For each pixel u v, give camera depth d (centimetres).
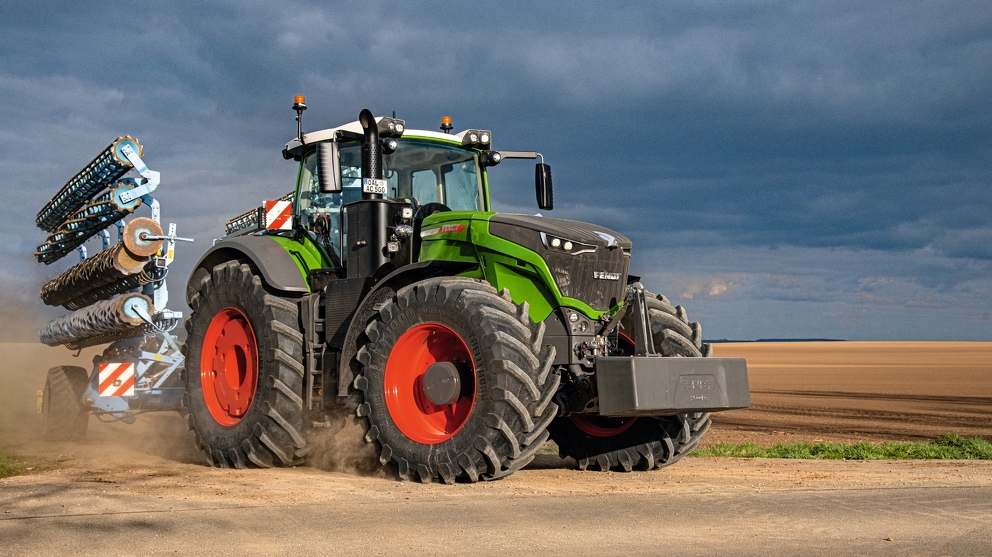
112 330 930
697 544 377
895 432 1189
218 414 724
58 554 350
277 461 670
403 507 460
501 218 610
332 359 657
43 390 926
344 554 354
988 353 8225
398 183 713
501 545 372
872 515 452
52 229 1137
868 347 11975
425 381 576
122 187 898
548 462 748
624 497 504
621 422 673
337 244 713
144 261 894
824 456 830
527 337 554
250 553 354
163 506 457
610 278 614
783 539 389
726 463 743
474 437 545
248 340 708
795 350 9962
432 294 582
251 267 738
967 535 401
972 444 898
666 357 549
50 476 592
